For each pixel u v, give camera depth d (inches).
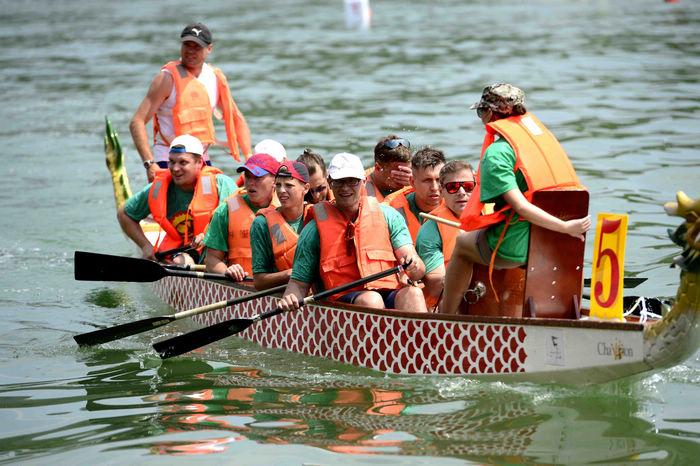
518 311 806.5
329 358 900.0
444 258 903.1
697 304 649.6
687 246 648.4
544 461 627.2
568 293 767.7
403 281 879.1
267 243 957.8
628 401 731.4
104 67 3142.2
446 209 901.2
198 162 1133.1
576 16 4131.4
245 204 1038.4
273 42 3663.9
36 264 1273.4
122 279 1031.6
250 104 2373.3
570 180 741.9
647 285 1026.1
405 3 5339.6
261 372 866.8
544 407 728.3
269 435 692.1
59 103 2544.3
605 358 706.8
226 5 5743.1
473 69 2783.0
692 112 2023.9
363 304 859.4
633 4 4549.7
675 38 3189.0
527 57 2957.7
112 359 917.8
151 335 1023.0
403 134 1918.1
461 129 1948.8
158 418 738.8
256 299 977.5
